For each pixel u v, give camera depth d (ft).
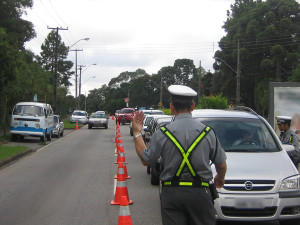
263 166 22.33
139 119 13.05
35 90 107.34
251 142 25.39
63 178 39.37
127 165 48.75
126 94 412.77
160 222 23.99
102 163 50.49
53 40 271.69
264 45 173.99
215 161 12.66
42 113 78.95
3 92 82.02
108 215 25.49
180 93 12.59
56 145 75.87
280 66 174.19
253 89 193.67
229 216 20.98
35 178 39.37
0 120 92.27
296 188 21.56
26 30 124.47
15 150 59.16
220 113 28.32
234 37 180.75
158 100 345.72
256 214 21.01
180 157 11.98
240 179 21.16
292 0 175.83
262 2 181.68
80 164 49.57
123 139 89.40
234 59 178.29
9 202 29.09
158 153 12.29
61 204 28.48
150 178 39.40
